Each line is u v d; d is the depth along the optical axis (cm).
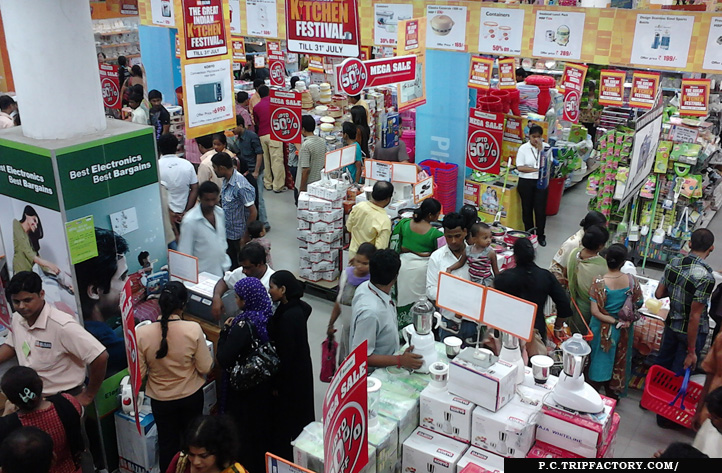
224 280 459
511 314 294
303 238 663
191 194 606
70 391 370
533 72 1089
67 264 368
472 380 308
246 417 387
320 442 302
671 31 549
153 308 430
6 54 838
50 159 347
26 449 261
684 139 677
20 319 363
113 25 1420
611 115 895
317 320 621
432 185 638
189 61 484
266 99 967
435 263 475
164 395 374
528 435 298
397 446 314
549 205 895
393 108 1053
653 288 547
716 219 882
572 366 296
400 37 618
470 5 641
